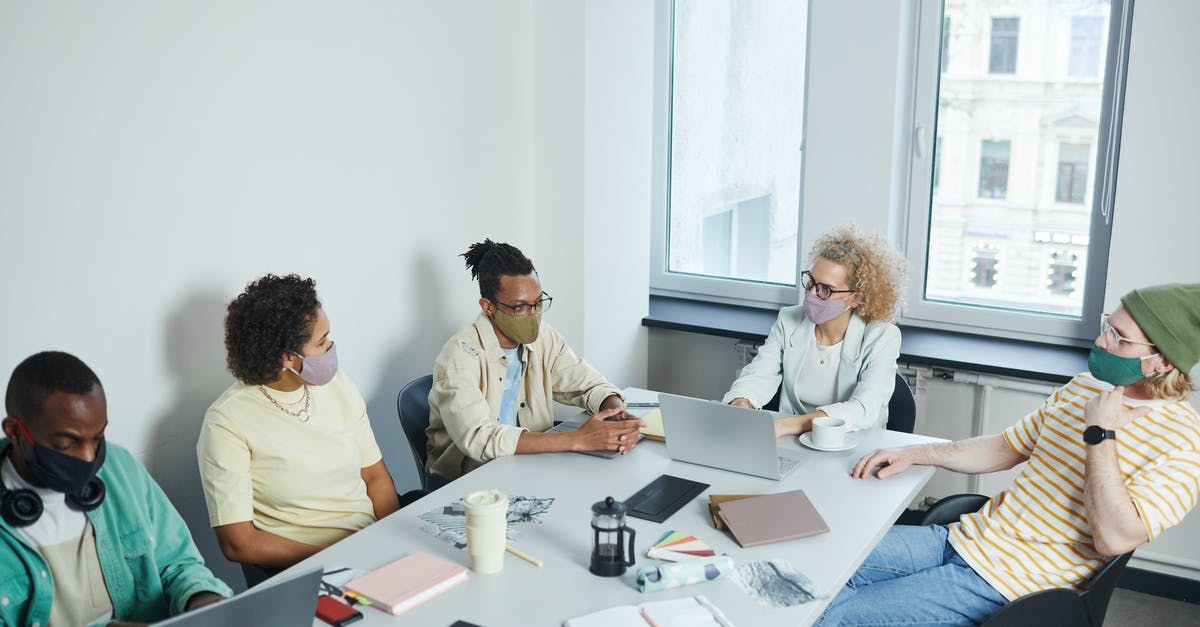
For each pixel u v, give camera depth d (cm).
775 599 170
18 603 167
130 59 219
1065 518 206
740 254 399
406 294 305
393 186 295
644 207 378
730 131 388
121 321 226
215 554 260
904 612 209
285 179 260
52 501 169
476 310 337
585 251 345
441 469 265
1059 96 325
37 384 156
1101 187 323
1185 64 282
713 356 382
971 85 338
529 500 212
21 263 205
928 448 234
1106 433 193
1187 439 192
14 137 201
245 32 243
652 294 420
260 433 214
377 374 300
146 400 235
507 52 330
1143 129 291
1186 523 304
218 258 246
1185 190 289
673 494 215
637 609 165
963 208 350
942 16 335
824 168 352
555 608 167
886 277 268
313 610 152
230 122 243
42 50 203
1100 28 314
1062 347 339
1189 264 294
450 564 179
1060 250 337
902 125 347
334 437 226
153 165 227
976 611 209
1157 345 189
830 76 343
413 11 292
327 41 266
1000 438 230
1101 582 191
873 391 263
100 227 219
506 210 342
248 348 209
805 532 194
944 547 224
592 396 274
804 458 238
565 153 341
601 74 338
